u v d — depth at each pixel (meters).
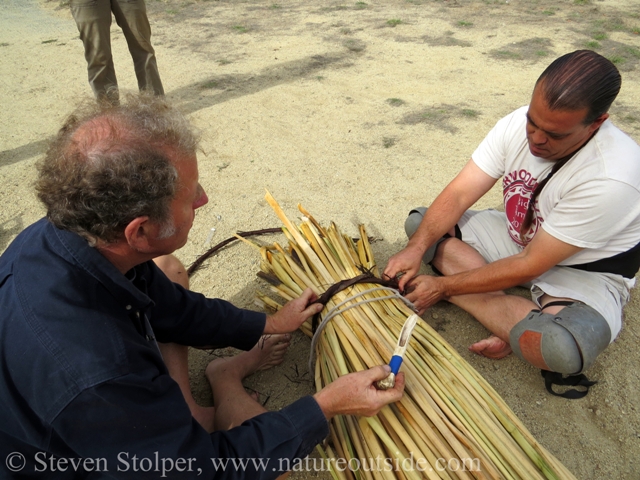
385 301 1.95
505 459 1.52
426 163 3.55
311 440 1.42
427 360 1.76
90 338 1.10
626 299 2.06
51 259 1.15
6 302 1.13
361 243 2.28
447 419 1.59
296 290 2.08
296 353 2.27
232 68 5.32
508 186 2.11
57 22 7.10
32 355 1.07
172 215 1.16
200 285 2.62
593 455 1.83
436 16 6.78
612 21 6.31
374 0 7.65
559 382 2.03
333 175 3.46
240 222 3.05
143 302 1.28
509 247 2.34
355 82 4.88
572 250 1.84
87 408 1.07
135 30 4.11
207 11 7.35
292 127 4.09
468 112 4.20
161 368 1.28
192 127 1.20
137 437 1.15
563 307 1.94
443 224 2.24
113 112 1.09
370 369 1.49
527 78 4.86
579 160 1.77
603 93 1.56
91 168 1.02
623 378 2.09
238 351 2.28
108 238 1.12
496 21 6.51
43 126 4.22
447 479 1.46
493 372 2.14
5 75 5.29
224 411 1.84
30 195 3.34
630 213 1.75
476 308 2.20
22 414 1.10
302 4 7.57
